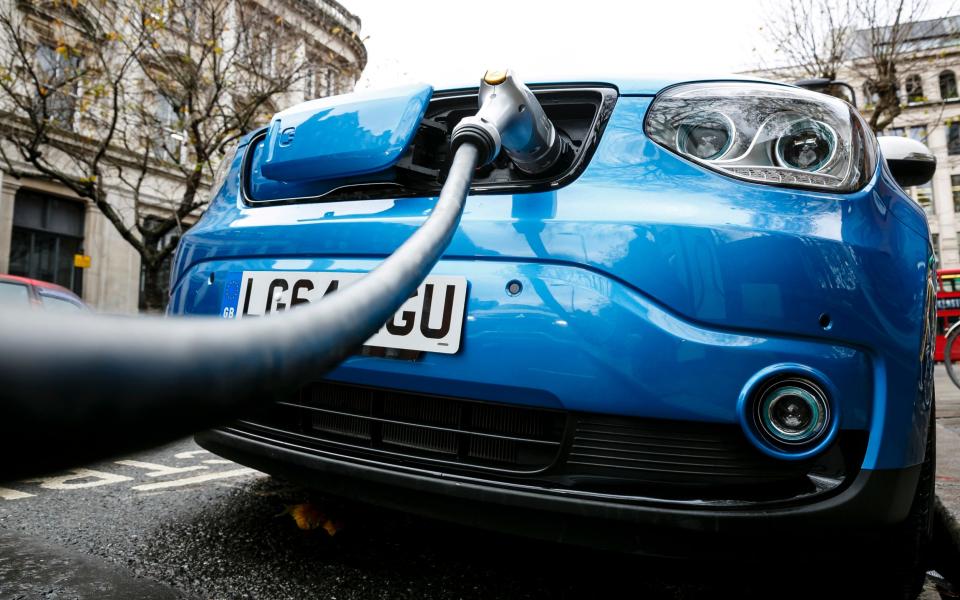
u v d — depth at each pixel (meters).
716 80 1.51
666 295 1.24
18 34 10.11
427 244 0.64
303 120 1.53
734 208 1.29
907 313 1.31
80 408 0.19
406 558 1.67
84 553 1.67
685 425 1.23
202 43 9.73
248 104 10.00
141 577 1.51
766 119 1.40
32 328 0.19
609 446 1.25
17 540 1.77
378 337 1.41
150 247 9.77
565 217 1.33
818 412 1.20
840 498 1.19
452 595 1.46
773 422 1.20
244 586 1.47
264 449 1.56
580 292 1.27
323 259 1.53
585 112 1.57
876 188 1.38
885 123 10.67
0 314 0.19
